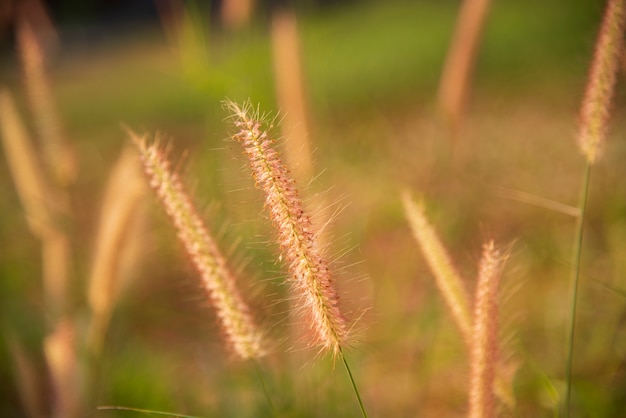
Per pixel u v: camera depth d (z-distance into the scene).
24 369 0.94
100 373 0.94
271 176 0.66
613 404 0.94
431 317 1.00
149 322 1.24
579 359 1.08
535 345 1.13
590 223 1.47
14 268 1.29
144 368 1.10
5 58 1.83
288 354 0.95
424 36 3.14
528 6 3.03
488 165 1.76
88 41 4.22
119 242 0.92
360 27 3.50
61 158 1.10
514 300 1.23
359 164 1.47
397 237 1.40
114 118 2.74
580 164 1.71
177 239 0.76
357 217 1.27
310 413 0.93
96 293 0.93
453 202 1.16
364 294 1.09
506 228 1.48
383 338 1.06
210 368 1.06
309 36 1.46
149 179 0.75
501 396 0.78
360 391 0.98
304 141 0.86
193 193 0.76
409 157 1.70
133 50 3.96
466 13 1.07
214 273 0.75
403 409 1.02
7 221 1.43
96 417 0.92
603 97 0.77
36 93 1.09
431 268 0.77
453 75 1.09
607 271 1.29
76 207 1.16
